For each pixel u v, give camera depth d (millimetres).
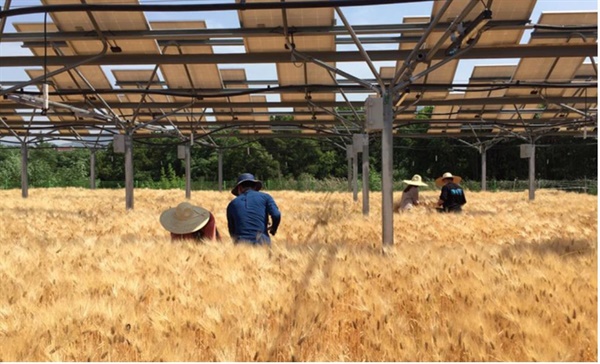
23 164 26141
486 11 7871
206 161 59312
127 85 16547
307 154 60969
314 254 6156
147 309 4426
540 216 13930
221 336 3799
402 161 62125
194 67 14875
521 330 3857
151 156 61562
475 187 47469
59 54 12523
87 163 67312
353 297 4750
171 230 7680
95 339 3955
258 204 7859
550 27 9883
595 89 16578
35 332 3830
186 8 7152
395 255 6293
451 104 17344
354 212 15672
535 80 15914
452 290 4801
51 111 20438
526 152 23438
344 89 15250
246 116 22938
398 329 3932
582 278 5207
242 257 6047
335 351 3750
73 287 5039
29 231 10258
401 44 12125
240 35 10086
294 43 11000
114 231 10508
